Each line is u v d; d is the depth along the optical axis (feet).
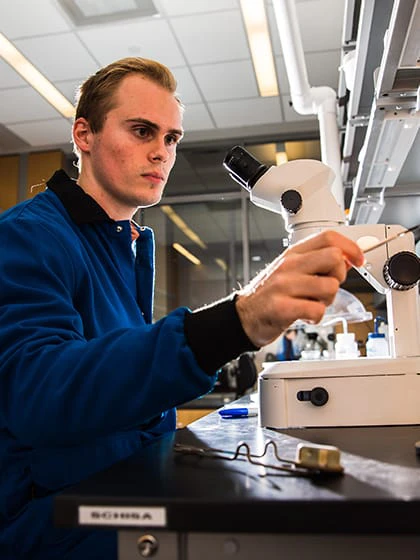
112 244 3.28
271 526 1.35
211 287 16.38
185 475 1.73
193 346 1.82
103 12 9.89
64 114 13.57
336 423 3.06
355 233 3.48
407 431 2.81
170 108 3.22
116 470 1.83
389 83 3.78
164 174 3.29
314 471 1.68
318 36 10.68
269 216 15.69
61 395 1.80
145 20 10.10
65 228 2.72
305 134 14.79
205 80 12.25
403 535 1.34
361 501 1.34
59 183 3.15
